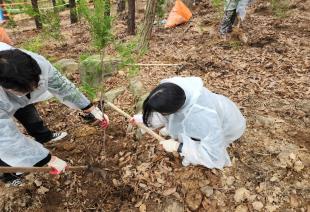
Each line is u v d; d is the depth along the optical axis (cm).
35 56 287
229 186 331
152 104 254
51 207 341
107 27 309
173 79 288
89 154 384
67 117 442
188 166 351
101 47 323
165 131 372
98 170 361
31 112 361
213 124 279
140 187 345
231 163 347
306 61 526
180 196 330
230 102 328
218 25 719
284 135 378
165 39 673
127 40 660
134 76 502
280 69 509
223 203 319
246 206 315
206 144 284
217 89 469
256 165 347
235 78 493
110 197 344
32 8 782
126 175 358
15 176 360
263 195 321
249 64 529
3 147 260
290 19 718
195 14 858
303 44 585
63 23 1077
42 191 352
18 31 994
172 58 567
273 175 337
